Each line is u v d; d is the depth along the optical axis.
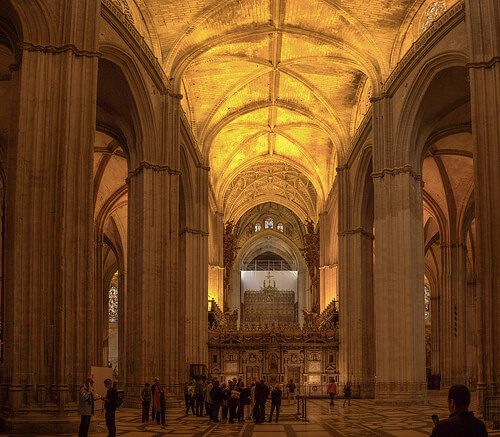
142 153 28.47
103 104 29.03
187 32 31.88
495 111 20.44
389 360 29.53
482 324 19.48
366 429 18.55
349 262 41.56
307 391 43.69
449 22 25.59
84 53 19.48
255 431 18.25
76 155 18.91
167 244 28.58
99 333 41.53
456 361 40.56
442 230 42.31
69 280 18.31
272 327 46.03
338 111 43.00
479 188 20.19
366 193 40.47
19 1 19.06
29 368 17.45
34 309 17.78
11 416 16.97
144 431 18.02
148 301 27.52
